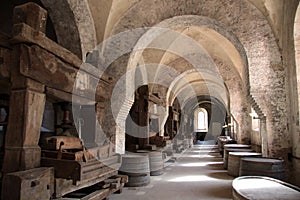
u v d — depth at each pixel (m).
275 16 6.29
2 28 6.50
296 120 5.61
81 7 5.81
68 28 5.77
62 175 3.63
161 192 6.09
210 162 11.56
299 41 5.32
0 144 5.85
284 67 6.34
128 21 7.17
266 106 6.43
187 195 5.79
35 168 3.40
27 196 2.98
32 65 3.38
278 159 5.77
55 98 4.54
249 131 11.45
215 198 5.54
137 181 6.70
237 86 11.74
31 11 3.58
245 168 5.55
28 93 3.45
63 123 4.80
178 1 6.98
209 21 7.06
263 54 6.51
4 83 3.55
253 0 6.52
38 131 3.63
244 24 6.63
